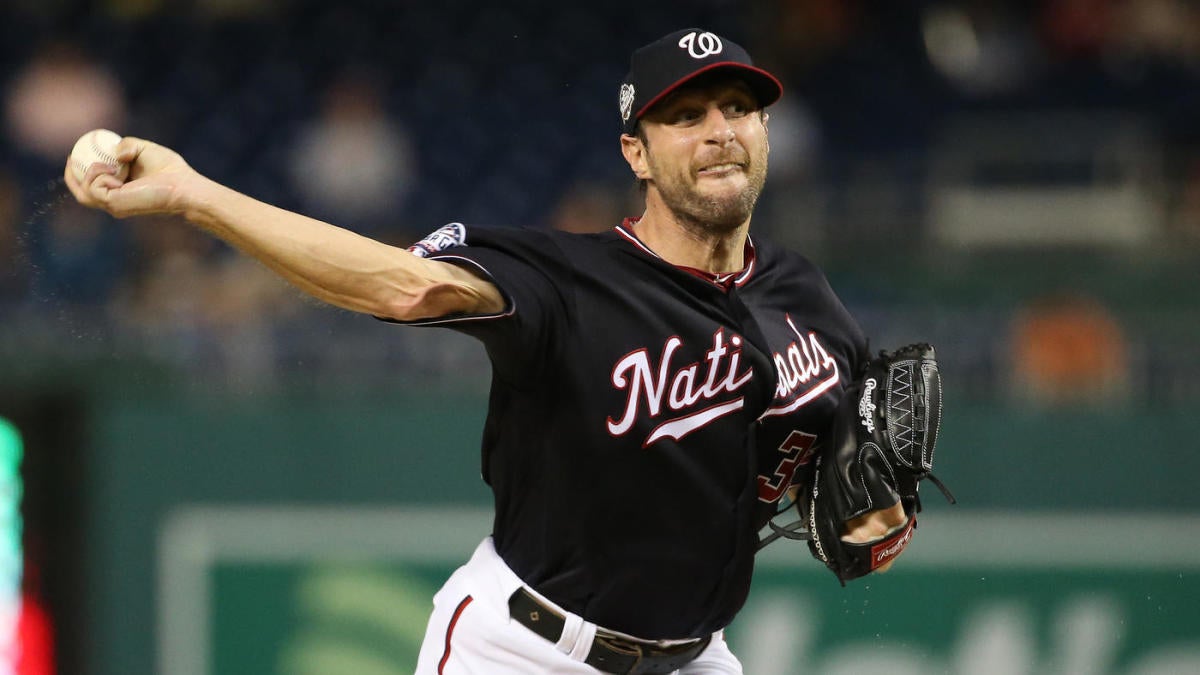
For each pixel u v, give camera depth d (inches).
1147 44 1642.5
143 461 971.9
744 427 455.8
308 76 1652.3
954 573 979.9
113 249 1243.2
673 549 454.0
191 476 971.3
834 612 975.0
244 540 969.5
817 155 1503.4
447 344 1051.9
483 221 1542.8
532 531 458.9
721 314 450.3
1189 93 1626.5
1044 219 1395.2
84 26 1663.4
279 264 378.0
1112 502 979.9
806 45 1652.3
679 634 468.1
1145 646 969.5
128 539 966.4
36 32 1646.2
